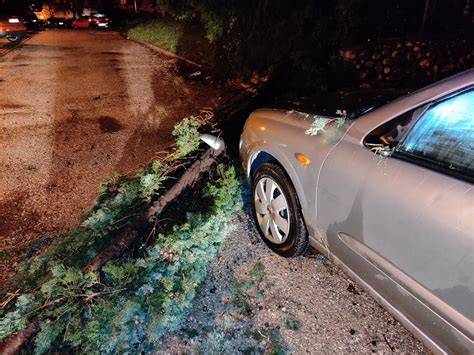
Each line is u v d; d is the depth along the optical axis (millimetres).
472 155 1393
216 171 3686
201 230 2717
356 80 6000
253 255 2695
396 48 5898
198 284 2439
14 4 23953
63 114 6008
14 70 9430
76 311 2186
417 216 1448
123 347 1958
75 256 2750
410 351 1949
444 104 1550
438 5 6523
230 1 7668
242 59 7965
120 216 3096
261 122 2709
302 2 6719
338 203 1893
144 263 2408
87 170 4141
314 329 2115
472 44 5988
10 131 5246
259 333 2117
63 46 14422
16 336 2020
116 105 6477
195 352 2035
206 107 6281
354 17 6250
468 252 1273
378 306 2225
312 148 2092
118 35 20141
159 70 9484
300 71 6398
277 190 2561
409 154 1600
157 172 3605
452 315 1367
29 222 3275
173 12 10328
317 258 2617
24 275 2684
